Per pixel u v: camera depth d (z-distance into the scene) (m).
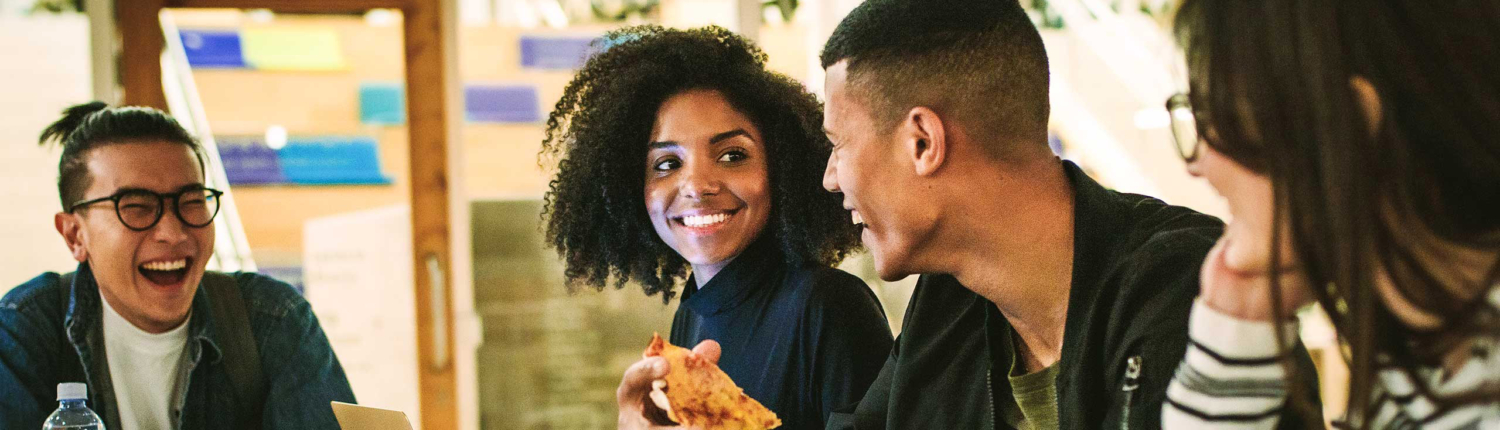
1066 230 1.02
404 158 3.63
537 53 3.66
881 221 1.06
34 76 3.55
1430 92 0.57
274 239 3.58
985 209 1.02
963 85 1.00
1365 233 0.57
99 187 1.62
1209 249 0.94
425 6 3.60
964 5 1.01
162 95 3.57
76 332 1.67
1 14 3.54
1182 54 0.66
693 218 1.50
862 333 1.40
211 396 1.72
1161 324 0.93
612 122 1.57
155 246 1.63
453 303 3.63
